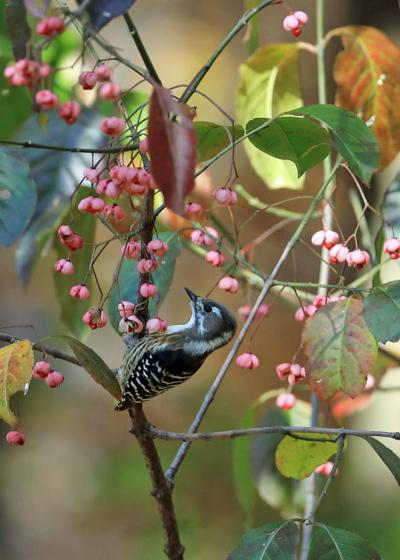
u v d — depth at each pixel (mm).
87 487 8273
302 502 5586
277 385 7852
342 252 5371
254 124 5355
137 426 5387
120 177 5273
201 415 5383
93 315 5328
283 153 5375
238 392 7988
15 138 5578
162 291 5426
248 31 5602
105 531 7852
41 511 8297
